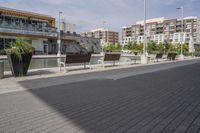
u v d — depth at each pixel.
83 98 6.11
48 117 4.49
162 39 113.94
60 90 7.15
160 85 8.34
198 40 105.31
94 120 4.34
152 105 5.48
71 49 57.03
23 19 43.62
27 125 4.04
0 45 38.12
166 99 6.13
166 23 114.06
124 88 7.63
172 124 4.17
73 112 4.84
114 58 16.19
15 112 4.79
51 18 48.09
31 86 7.76
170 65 18.75
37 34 44.19
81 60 12.95
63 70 12.73
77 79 9.50
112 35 125.62
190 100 6.04
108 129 3.88
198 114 4.79
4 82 8.49
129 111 4.96
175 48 64.94
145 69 14.40
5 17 40.97
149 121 4.32
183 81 9.38
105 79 9.64
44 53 45.12
